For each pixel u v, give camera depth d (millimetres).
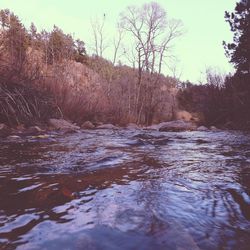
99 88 18094
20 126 8344
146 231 1498
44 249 1293
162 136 8172
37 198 2031
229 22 16328
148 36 25516
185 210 1862
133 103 21969
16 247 1315
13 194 2123
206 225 1639
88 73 20172
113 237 1422
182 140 7090
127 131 10328
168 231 1504
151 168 3189
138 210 1815
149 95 24219
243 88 15578
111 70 26688
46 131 8188
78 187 2320
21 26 10109
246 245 1422
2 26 9406
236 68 16188
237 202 2072
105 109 15766
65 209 1819
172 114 25031
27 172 2816
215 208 1932
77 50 32375
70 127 9812
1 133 6715
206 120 17766
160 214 1759
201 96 19938
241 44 15461
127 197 2088
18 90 9281
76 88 14242
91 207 1859
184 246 1360
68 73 15250
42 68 11516
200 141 6961
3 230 1504
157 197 2109
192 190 2340
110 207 1861
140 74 24391
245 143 6516
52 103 10922
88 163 3324
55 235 1439
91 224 1578
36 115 9711
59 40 16625
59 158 3619
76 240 1382
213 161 3795
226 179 2748
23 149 4430
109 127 12484
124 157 3885
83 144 5312
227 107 16750
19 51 9883
